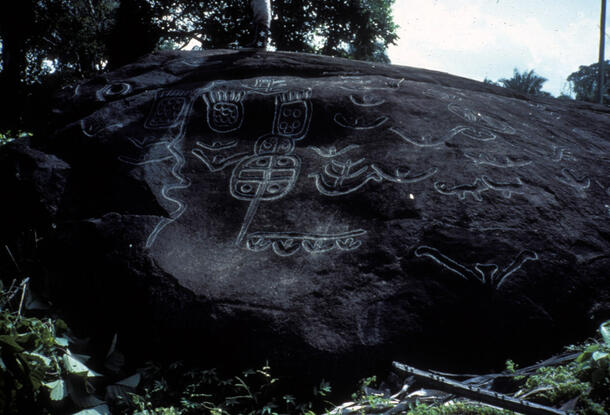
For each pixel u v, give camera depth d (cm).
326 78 483
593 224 346
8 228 418
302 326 286
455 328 295
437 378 232
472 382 272
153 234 354
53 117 500
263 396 283
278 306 295
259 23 591
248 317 294
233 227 355
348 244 324
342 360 278
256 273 317
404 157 372
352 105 424
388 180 357
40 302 347
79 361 293
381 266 309
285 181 381
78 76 2105
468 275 306
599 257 329
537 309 303
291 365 282
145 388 298
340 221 342
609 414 215
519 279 306
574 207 354
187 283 317
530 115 467
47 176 420
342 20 1847
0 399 263
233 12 1792
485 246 316
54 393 271
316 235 336
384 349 283
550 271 314
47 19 1770
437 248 315
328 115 422
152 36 1619
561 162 394
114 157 423
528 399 242
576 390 233
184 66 534
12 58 1568
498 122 428
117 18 1584
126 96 495
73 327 345
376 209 342
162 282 322
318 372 279
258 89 460
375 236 324
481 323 296
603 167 402
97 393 306
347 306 293
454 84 515
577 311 310
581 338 308
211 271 323
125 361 324
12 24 1570
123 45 1555
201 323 302
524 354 299
